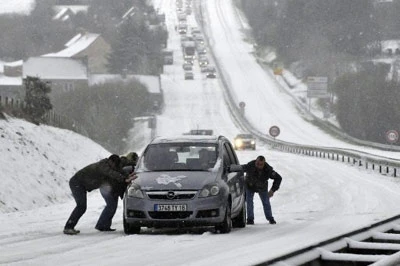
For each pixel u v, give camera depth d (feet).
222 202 144.87
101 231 156.76
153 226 144.36
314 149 599.98
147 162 156.04
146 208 143.43
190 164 154.10
